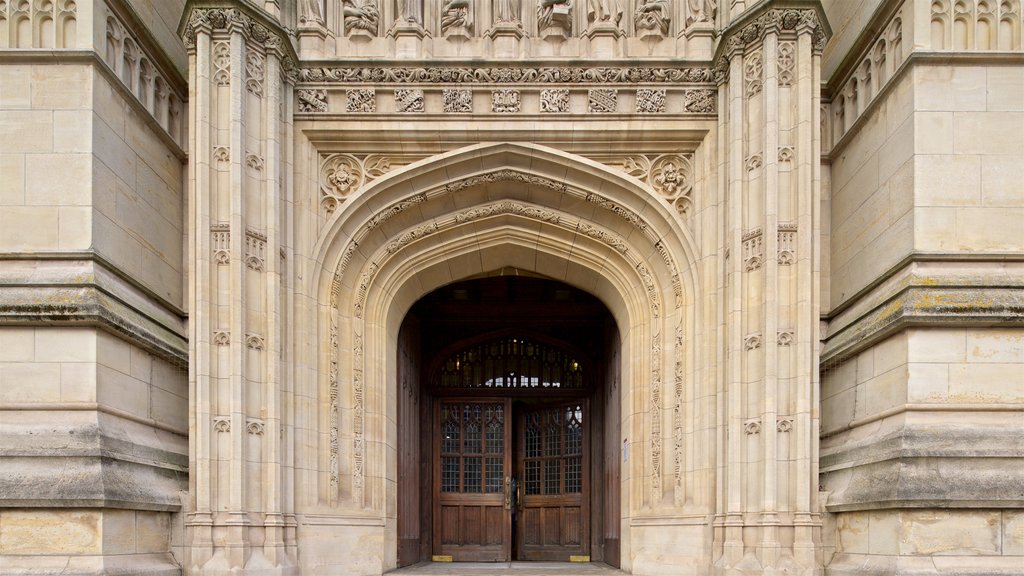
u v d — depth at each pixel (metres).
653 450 11.88
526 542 17.17
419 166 11.71
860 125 10.85
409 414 14.91
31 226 9.15
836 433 10.62
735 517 10.09
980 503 8.38
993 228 9.30
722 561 10.08
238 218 10.35
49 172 9.22
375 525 11.75
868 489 9.03
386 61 11.52
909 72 9.55
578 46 11.80
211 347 10.08
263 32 10.85
